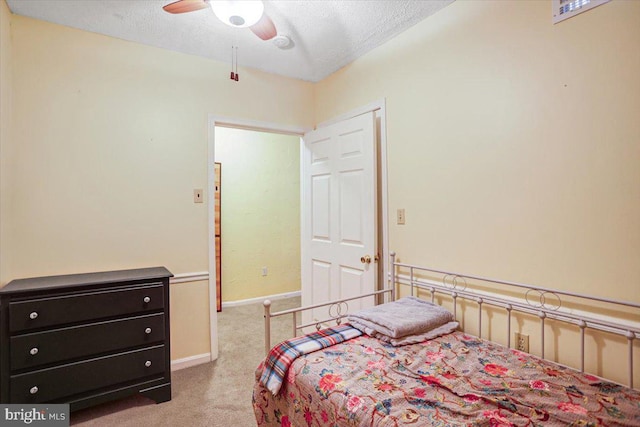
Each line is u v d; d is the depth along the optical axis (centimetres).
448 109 201
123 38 234
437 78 207
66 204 215
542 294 160
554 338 156
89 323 185
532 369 137
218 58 268
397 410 107
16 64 202
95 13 204
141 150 240
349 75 279
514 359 147
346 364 139
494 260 179
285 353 151
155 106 246
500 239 176
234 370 247
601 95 140
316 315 301
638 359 132
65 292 180
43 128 209
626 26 134
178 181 253
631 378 132
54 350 176
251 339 305
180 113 255
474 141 188
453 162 199
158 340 204
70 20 211
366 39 240
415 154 222
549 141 156
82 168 220
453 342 165
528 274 165
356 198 257
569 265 151
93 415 190
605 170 140
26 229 203
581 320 145
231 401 205
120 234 232
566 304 152
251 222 423
